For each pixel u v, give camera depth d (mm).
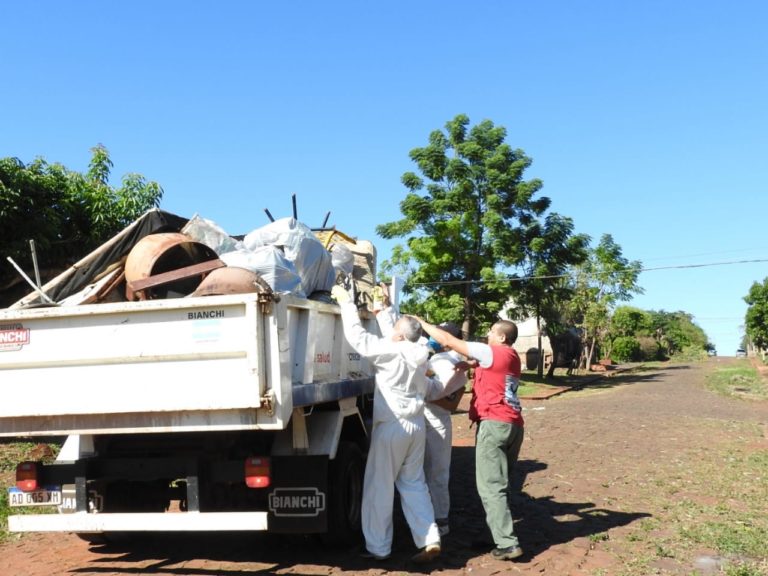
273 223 7227
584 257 34781
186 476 5445
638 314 82062
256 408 4941
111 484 5941
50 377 5309
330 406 6211
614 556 6090
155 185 15016
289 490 5707
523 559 6031
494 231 32281
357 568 5840
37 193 13492
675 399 24672
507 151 32844
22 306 6297
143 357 5102
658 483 9273
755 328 60500
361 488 6672
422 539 5777
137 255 6062
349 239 9734
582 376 42875
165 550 6512
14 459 10641
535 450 12484
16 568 6031
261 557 6215
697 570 5652
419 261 32250
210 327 4973
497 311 32500
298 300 5445
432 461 6879
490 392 6164
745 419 17672
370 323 7562
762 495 8555
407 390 5941
